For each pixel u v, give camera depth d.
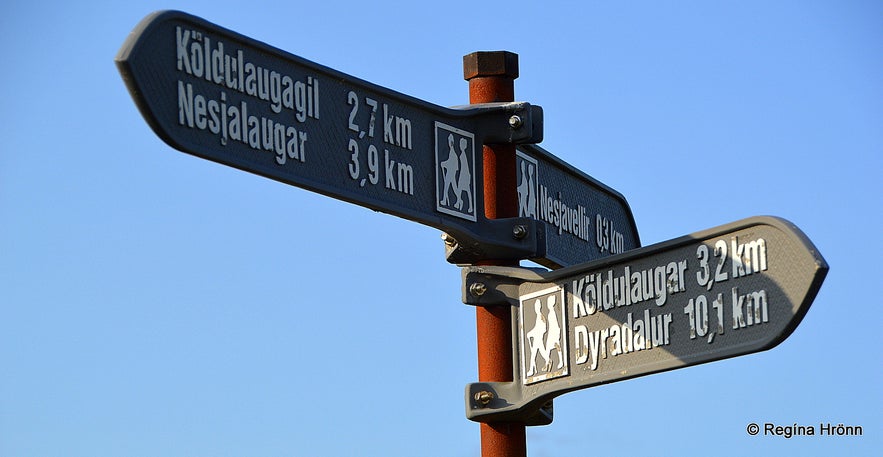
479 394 6.25
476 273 6.35
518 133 6.43
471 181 6.34
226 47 5.20
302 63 5.52
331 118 5.64
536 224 6.41
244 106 5.25
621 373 5.73
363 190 5.75
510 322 6.34
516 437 6.32
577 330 5.96
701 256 5.45
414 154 6.04
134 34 4.85
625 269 5.78
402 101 6.00
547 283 6.14
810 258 5.02
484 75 6.59
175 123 4.96
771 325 5.14
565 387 5.98
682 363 5.48
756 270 5.22
